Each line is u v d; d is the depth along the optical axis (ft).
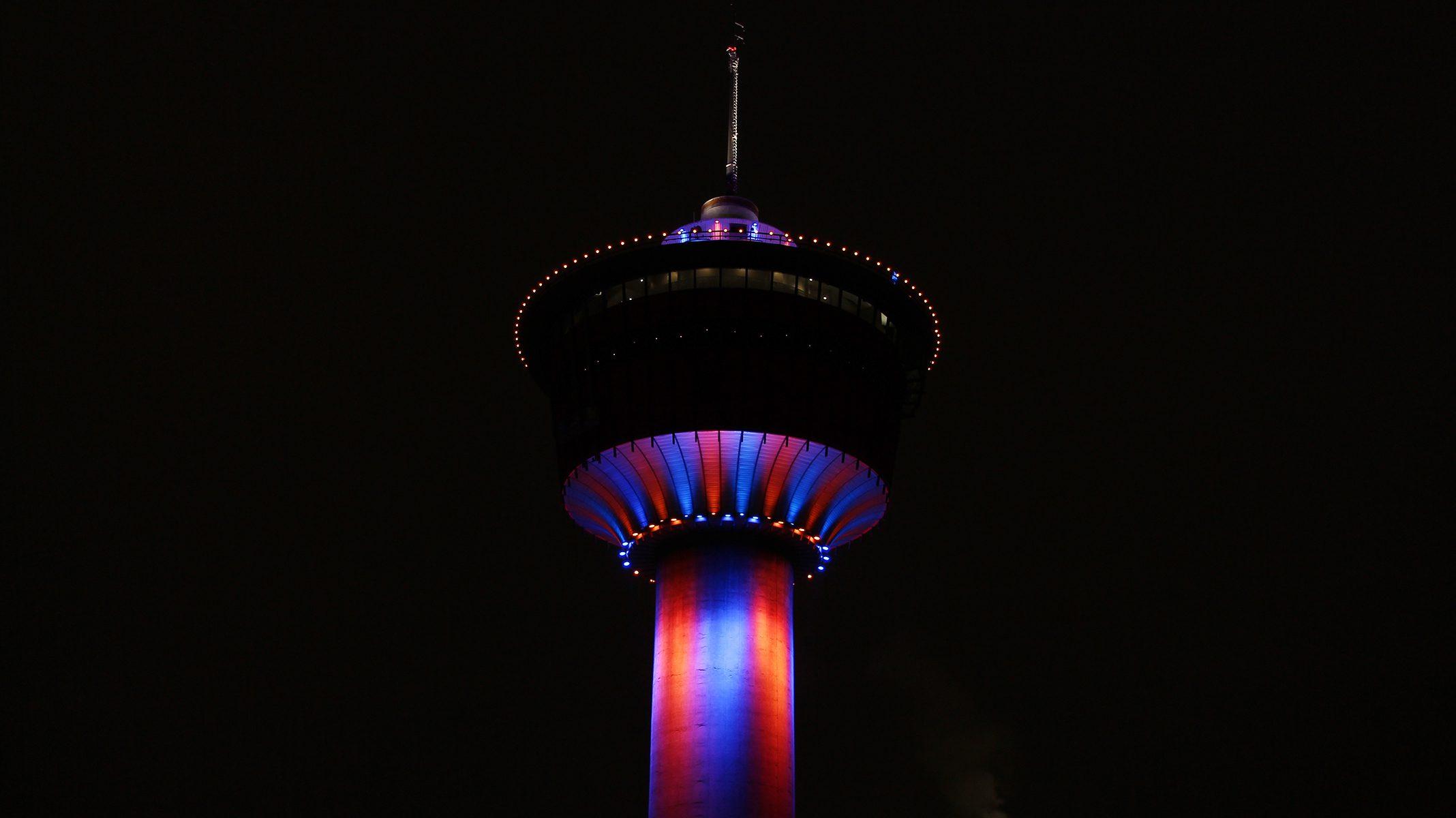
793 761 282.77
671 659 286.66
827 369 301.02
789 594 297.74
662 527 295.48
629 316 304.30
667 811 273.75
